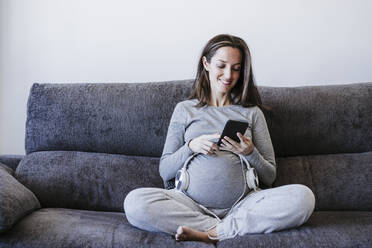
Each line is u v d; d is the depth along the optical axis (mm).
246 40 2500
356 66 2502
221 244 1489
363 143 2068
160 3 2500
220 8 2492
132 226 1631
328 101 2088
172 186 1887
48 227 1558
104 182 1977
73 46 2516
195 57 2502
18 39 2512
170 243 1489
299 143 2084
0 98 2523
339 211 1921
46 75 2521
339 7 2488
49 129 2080
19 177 1956
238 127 1673
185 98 2090
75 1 2502
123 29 2508
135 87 2135
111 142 2078
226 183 1726
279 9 2490
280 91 2135
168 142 1919
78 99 2098
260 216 1556
